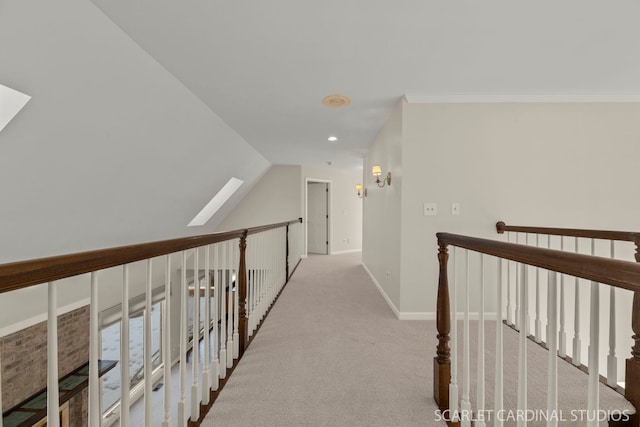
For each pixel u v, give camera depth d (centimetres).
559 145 298
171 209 419
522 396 102
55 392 81
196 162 384
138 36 197
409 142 301
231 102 312
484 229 300
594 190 297
